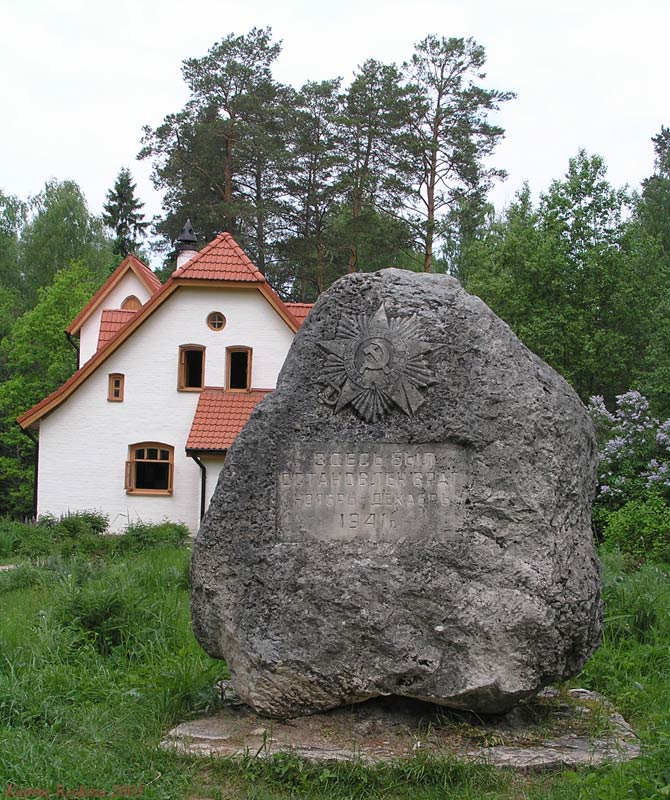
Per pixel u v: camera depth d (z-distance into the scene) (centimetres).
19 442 4016
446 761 531
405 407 607
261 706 595
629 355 2764
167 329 2586
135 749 560
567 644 580
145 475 2703
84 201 5266
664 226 3809
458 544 587
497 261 2852
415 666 574
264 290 2552
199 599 621
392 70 3397
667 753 521
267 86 3644
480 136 3319
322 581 593
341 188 3341
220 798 511
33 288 5050
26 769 523
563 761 542
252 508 616
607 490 1675
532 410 595
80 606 827
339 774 526
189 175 3591
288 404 625
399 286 630
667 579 1118
